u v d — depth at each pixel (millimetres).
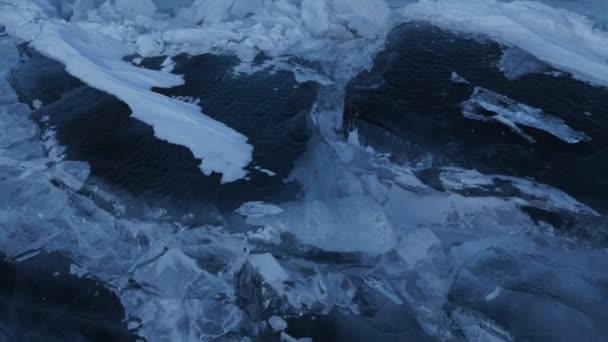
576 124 6527
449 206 5426
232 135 6281
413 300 4344
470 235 5121
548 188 5426
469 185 5562
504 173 5676
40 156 5977
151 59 8820
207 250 4816
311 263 4715
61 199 5312
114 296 4273
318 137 6344
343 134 6637
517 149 6016
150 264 4633
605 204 5188
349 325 4062
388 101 7082
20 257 4617
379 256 4738
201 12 10906
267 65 8594
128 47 9305
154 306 4199
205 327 4047
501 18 9609
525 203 5289
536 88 7414
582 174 5613
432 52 8742
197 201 5160
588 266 4648
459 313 4195
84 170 5641
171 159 5742
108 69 7805
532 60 8133
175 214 5062
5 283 4328
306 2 10656
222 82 7902
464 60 8383
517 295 4273
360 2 10383
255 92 7527
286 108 7059
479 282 4453
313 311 4156
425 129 6426
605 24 9875
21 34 9227
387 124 6523
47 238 4840
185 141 6035
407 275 4586
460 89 7402
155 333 3971
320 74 8305
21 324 3965
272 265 4434
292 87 7738
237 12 10961
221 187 5340
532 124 6480
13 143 6203
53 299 4203
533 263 4660
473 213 5332
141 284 4414
